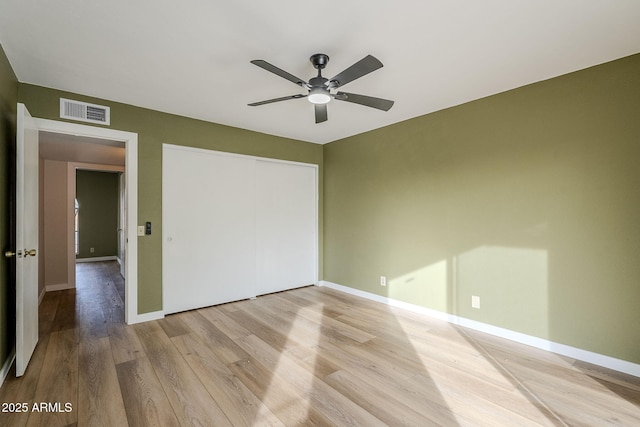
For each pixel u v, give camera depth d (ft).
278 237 14.97
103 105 10.07
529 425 5.67
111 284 16.94
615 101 7.59
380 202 13.41
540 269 8.81
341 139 15.33
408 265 12.26
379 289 13.43
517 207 9.25
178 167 11.78
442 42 6.81
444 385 6.97
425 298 11.66
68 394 6.53
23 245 7.12
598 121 7.83
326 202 16.38
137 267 10.76
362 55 7.34
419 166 11.87
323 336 9.65
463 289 10.52
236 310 12.17
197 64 7.81
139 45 6.95
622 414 5.98
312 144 16.08
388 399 6.45
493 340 9.36
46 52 7.23
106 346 8.85
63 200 16.05
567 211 8.33
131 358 8.14
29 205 7.80
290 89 9.34
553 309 8.58
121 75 8.41
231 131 13.08
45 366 7.68
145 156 10.91
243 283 13.56
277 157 14.65
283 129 13.65
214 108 10.94
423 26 6.23
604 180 7.77
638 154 7.29
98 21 6.09
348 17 5.96
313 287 16.01
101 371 7.47
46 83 8.89
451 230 10.85
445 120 11.00
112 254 25.67
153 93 9.64
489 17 5.95
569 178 8.30
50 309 12.37
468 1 5.49
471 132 10.30
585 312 8.05
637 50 7.16
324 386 6.91
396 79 8.66
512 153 9.35
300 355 8.38
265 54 7.32
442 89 9.35
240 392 6.66
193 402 6.30
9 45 6.91
